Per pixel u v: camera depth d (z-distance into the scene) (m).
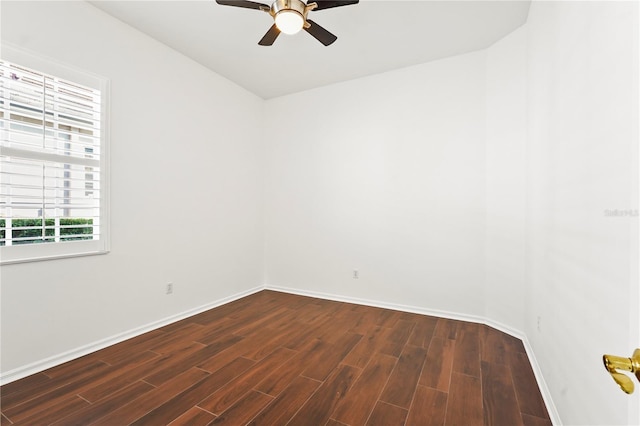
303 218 4.01
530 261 2.30
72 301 2.20
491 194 2.87
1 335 1.86
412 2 2.28
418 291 3.27
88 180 2.27
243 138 3.90
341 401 1.71
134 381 1.90
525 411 1.63
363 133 3.58
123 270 2.52
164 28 2.62
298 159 4.04
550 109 1.76
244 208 3.92
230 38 2.78
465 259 3.04
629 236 0.80
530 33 2.30
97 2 2.29
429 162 3.21
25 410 1.61
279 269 4.20
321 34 2.20
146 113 2.70
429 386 1.86
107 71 2.40
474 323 2.95
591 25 1.12
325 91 3.82
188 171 3.12
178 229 3.01
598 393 1.02
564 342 1.43
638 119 0.75
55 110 2.10
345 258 3.71
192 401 1.70
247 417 1.57
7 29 1.87
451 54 3.04
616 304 0.89
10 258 1.90
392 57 3.11
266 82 3.73
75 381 1.89
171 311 2.94
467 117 3.02
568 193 1.41
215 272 3.47
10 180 1.91
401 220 3.36
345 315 3.17
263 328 2.80
